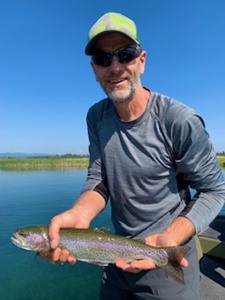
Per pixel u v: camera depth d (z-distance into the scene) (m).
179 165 0.64
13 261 1.89
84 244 0.63
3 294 1.48
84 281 1.62
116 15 0.62
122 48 0.62
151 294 0.68
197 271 0.69
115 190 0.69
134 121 0.64
